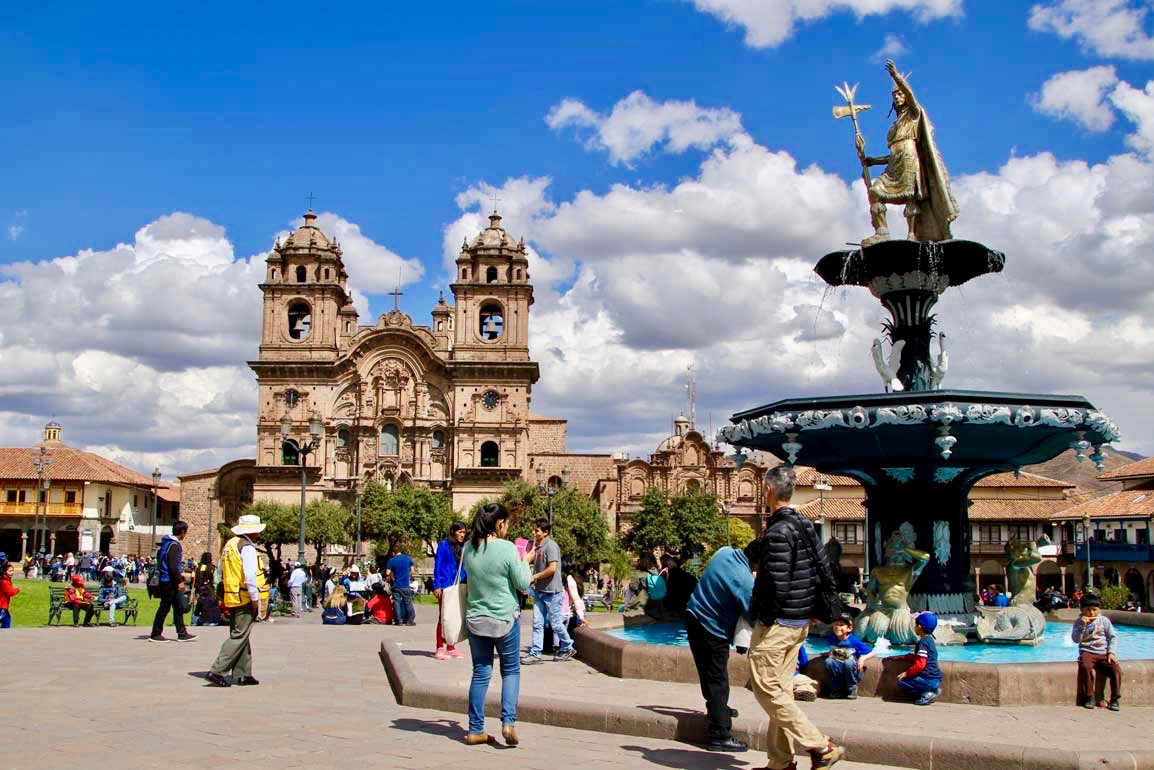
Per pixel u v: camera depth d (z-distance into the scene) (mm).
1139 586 59656
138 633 21781
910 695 10930
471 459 87375
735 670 11742
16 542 87375
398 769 8227
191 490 94625
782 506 8578
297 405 88750
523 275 90625
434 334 91625
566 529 70812
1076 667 11000
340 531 76312
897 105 16344
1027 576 15578
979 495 72188
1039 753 8172
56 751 8758
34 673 14383
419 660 15734
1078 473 92938
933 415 13648
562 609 16297
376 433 88625
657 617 18859
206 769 8109
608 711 10062
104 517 90125
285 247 91250
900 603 14391
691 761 8727
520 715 10625
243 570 13391
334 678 14570
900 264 15820
